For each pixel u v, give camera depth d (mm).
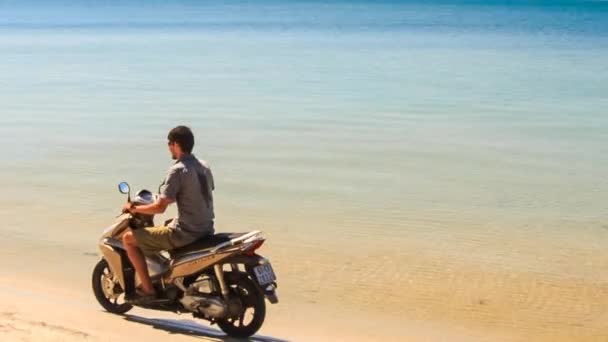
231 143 21266
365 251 12086
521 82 36625
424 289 10516
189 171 8148
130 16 119938
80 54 54094
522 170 18266
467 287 10609
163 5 169625
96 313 8852
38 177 17078
